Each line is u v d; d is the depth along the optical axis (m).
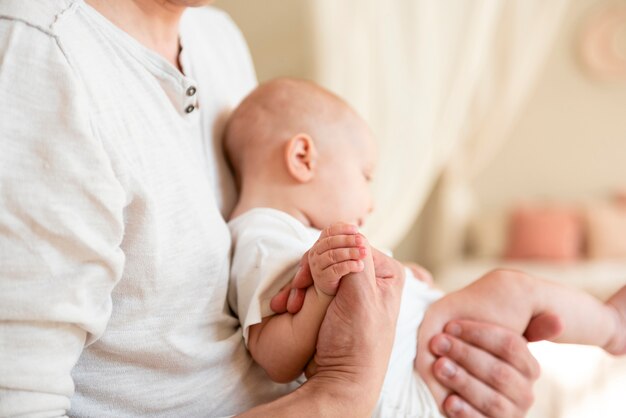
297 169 1.14
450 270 5.26
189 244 0.90
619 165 5.94
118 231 0.79
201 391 0.93
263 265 0.99
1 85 0.74
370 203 1.22
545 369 2.89
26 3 0.79
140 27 0.97
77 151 0.76
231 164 1.21
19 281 0.73
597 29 5.79
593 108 5.89
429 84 3.67
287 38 4.72
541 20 4.84
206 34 1.28
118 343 0.86
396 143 3.65
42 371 0.74
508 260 5.48
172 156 0.90
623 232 5.38
